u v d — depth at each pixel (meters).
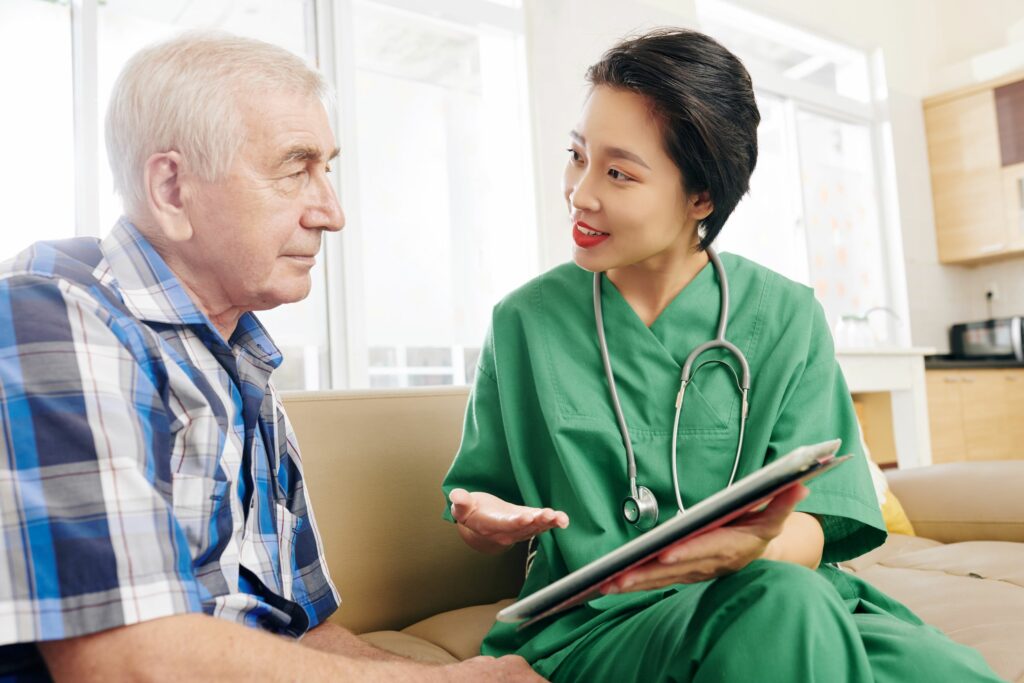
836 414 0.99
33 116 2.37
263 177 0.74
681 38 0.89
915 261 4.74
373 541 1.21
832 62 4.84
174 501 0.71
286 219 0.76
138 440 0.63
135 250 0.75
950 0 5.03
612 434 0.94
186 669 0.58
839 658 0.63
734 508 0.56
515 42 3.40
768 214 4.36
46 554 0.56
